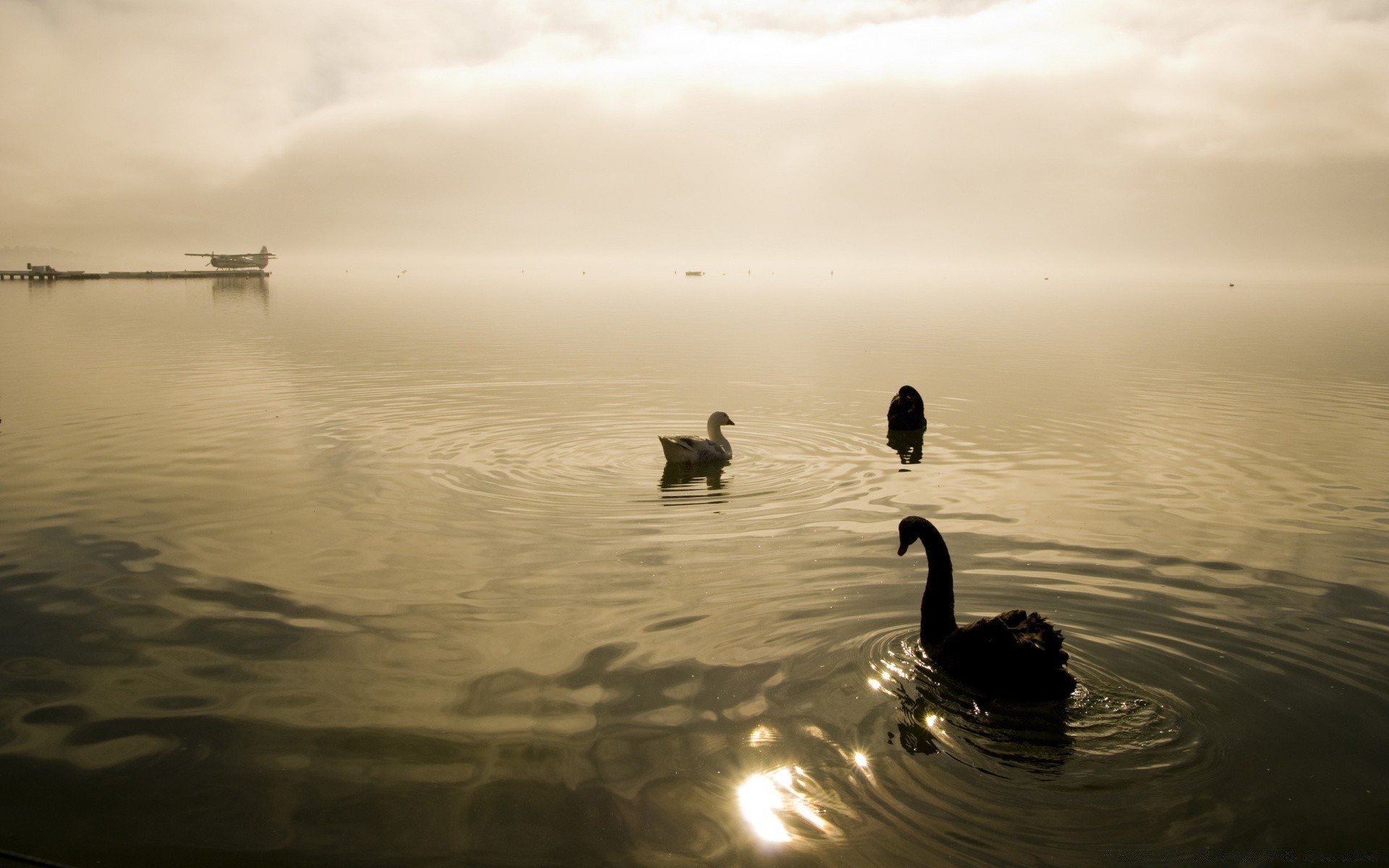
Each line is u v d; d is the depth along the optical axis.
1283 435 17.59
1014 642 6.79
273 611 8.77
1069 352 32.59
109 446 16.00
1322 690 7.07
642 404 20.89
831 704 6.89
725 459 15.38
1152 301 74.06
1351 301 73.81
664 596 9.11
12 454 15.27
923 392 23.06
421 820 5.65
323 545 10.74
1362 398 22.14
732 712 6.79
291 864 5.27
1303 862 5.19
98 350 31.03
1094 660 7.55
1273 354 32.00
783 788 5.91
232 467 14.51
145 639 8.13
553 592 9.27
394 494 13.01
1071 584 9.33
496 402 20.89
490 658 7.76
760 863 5.26
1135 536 11.02
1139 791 5.83
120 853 5.35
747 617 8.53
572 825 5.60
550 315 51.84
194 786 5.97
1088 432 17.94
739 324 45.41
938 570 7.68
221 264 124.12
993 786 5.89
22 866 5.20
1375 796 5.76
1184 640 7.96
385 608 8.84
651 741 6.46
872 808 5.69
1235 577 9.57
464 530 11.34
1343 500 12.78
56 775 6.07
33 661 7.71
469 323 45.22
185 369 26.27
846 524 11.62
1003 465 15.09
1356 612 8.66
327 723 6.74
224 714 6.86
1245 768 6.05
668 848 5.39
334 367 27.02
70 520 11.63
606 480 13.95
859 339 37.62
